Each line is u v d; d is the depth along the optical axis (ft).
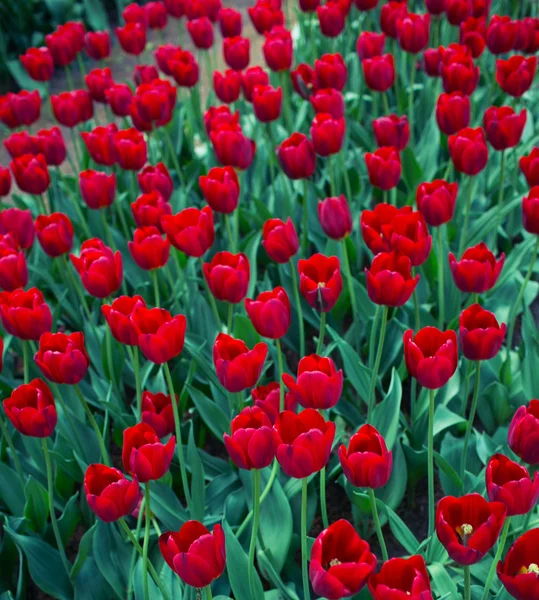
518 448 5.20
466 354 5.56
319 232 8.30
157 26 10.71
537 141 9.02
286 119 10.48
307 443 4.91
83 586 6.11
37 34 16.80
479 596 5.78
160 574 5.96
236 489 6.58
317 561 4.63
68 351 5.57
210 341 7.38
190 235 6.12
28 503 6.32
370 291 5.70
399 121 7.19
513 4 11.55
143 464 5.18
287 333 7.59
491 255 5.91
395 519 5.96
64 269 7.82
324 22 8.91
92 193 7.12
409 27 8.25
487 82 10.52
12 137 7.58
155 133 9.34
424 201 6.40
